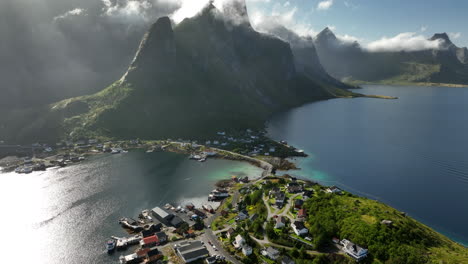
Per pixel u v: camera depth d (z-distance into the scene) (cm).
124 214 14700
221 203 15675
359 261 10119
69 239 12675
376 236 10644
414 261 9544
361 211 12731
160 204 15738
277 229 12250
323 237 11069
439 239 11600
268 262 10419
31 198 16512
